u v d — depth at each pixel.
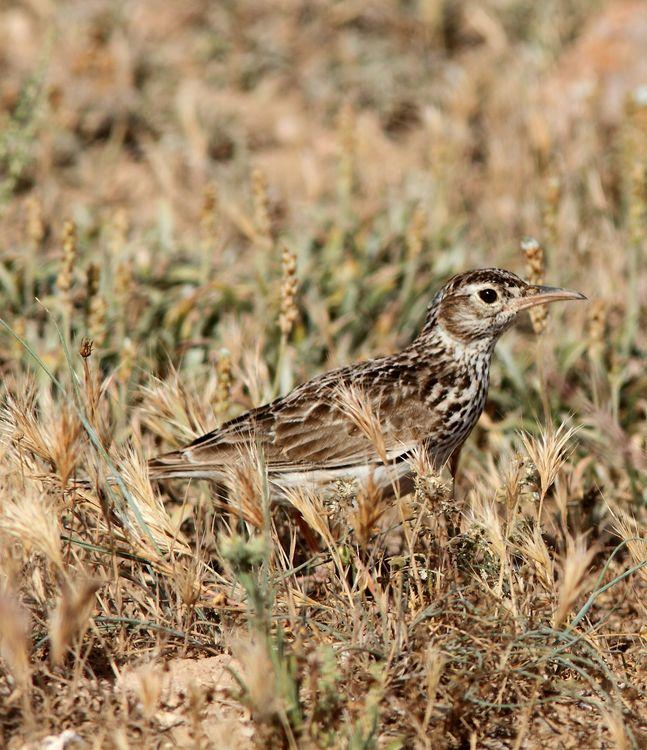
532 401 19.06
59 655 10.39
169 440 15.90
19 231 24.31
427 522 13.66
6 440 12.99
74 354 18.14
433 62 34.44
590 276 22.95
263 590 12.12
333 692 11.00
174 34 34.38
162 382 15.98
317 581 14.59
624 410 19.59
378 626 13.13
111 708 11.58
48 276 21.42
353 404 12.99
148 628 12.85
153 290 21.33
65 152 28.70
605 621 13.78
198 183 28.47
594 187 25.14
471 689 11.74
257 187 21.92
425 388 15.84
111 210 26.88
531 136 28.83
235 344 18.14
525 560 13.17
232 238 25.80
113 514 13.78
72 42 31.94
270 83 32.88
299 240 23.94
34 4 33.75
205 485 15.62
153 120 30.53
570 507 15.88
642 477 17.27
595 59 31.98
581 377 20.00
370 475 12.79
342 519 13.23
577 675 12.80
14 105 28.95
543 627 12.81
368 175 29.09
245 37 34.25
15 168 23.95
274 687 10.60
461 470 17.70
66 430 12.16
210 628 13.17
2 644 11.20
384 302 21.97
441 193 26.12
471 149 30.36
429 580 13.13
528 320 21.58
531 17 36.91
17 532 11.20
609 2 35.59
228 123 31.05
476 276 16.08
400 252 23.67
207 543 14.63
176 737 11.41
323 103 32.47
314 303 20.91
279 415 15.57
